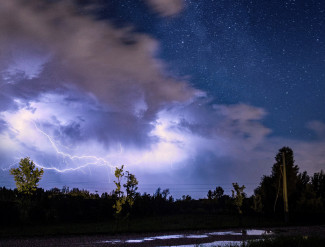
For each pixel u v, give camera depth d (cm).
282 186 3706
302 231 2373
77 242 1695
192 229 2514
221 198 5825
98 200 3881
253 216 4212
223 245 1617
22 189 2309
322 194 3750
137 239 1864
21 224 2628
